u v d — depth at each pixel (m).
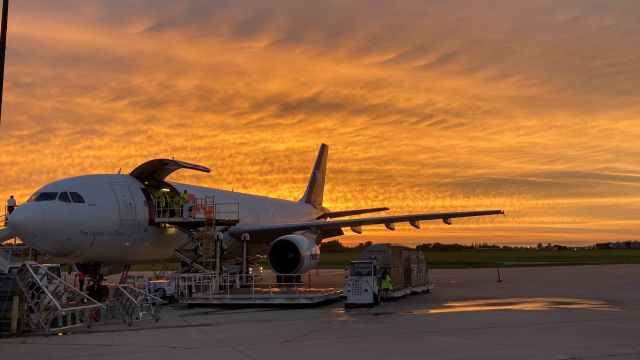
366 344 12.31
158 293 23.92
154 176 25.38
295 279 28.58
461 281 37.22
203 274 23.53
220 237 25.17
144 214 23.58
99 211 21.56
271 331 14.69
